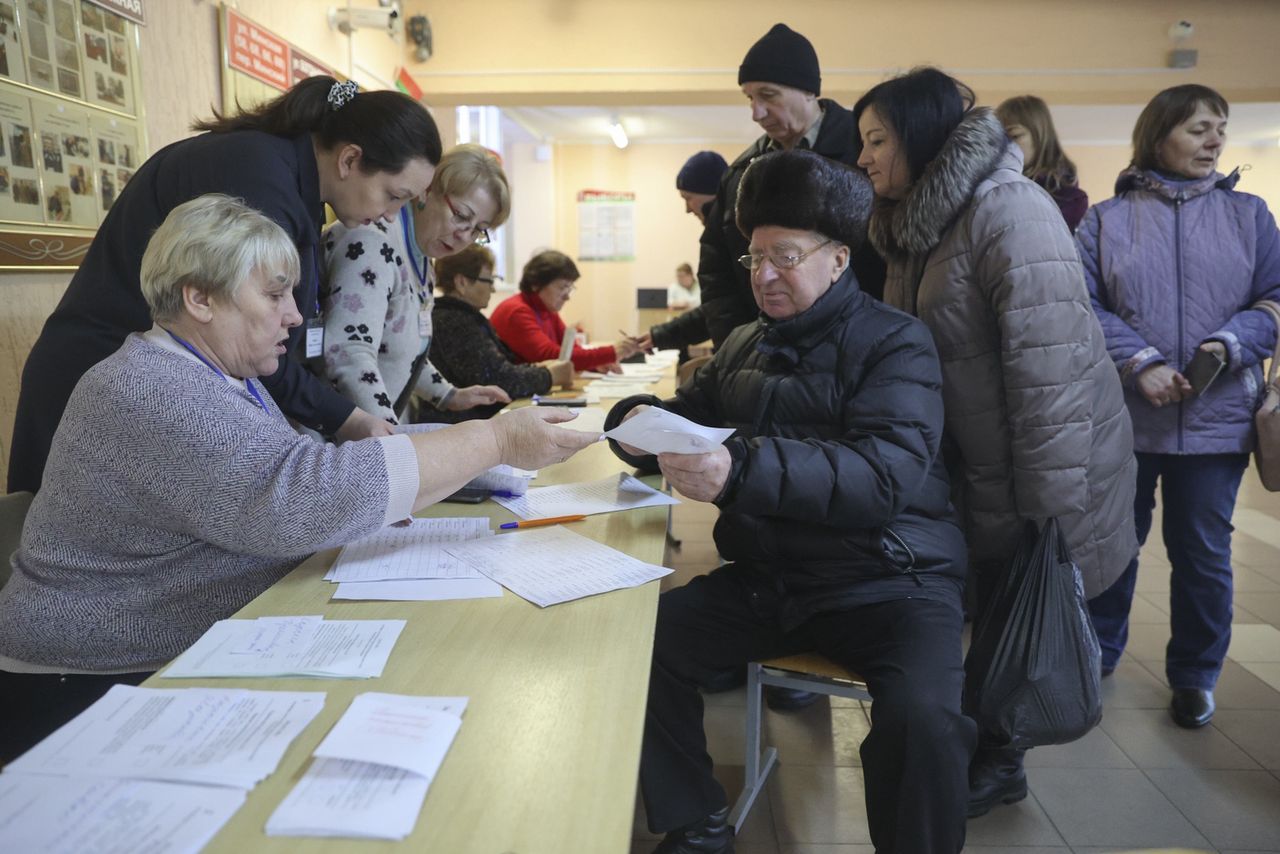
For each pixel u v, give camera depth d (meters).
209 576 1.22
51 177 2.40
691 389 1.87
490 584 1.18
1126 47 5.53
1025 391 1.64
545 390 3.22
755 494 1.37
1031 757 2.12
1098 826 1.85
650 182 10.70
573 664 0.96
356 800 0.70
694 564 3.57
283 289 1.21
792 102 2.39
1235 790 1.97
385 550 1.32
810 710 2.38
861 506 1.41
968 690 1.62
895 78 1.81
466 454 1.22
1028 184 1.68
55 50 2.40
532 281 4.05
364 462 1.14
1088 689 1.58
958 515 1.86
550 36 5.57
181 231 1.15
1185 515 2.25
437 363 3.05
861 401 1.50
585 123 9.51
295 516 1.09
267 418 1.17
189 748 0.76
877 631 1.50
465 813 0.69
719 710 2.38
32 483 1.55
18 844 0.63
